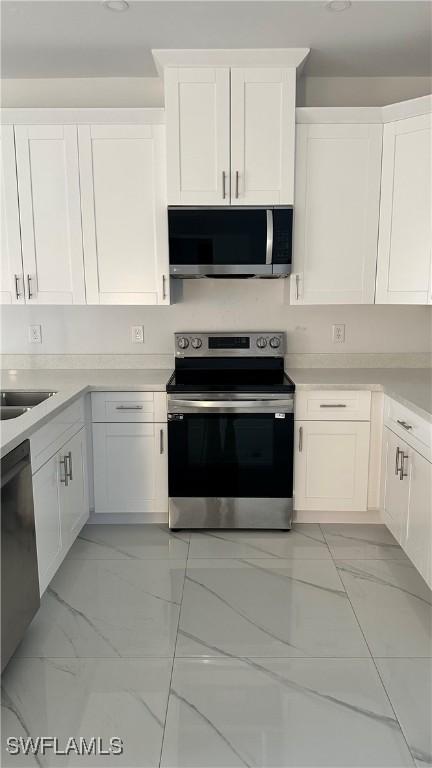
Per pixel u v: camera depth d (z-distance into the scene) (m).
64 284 3.27
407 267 3.10
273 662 2.20
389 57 3.07
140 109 3.08
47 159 3.15
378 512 3.39
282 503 3.26
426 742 1.83
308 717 1.93
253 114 3.04
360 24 2.65
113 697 2.03
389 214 3.14
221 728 1.89
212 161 3.08
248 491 3.24
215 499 3.26
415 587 2.72
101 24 2.63
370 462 3.23
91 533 3.31
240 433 3.17
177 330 3.62
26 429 2.16
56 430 2.62
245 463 3.21
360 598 2.63
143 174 3.16
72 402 2.83
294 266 3.23
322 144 3.12
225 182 3.09
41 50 2.94
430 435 2.38
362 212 3.18
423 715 1.94
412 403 2.59
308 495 3.27
